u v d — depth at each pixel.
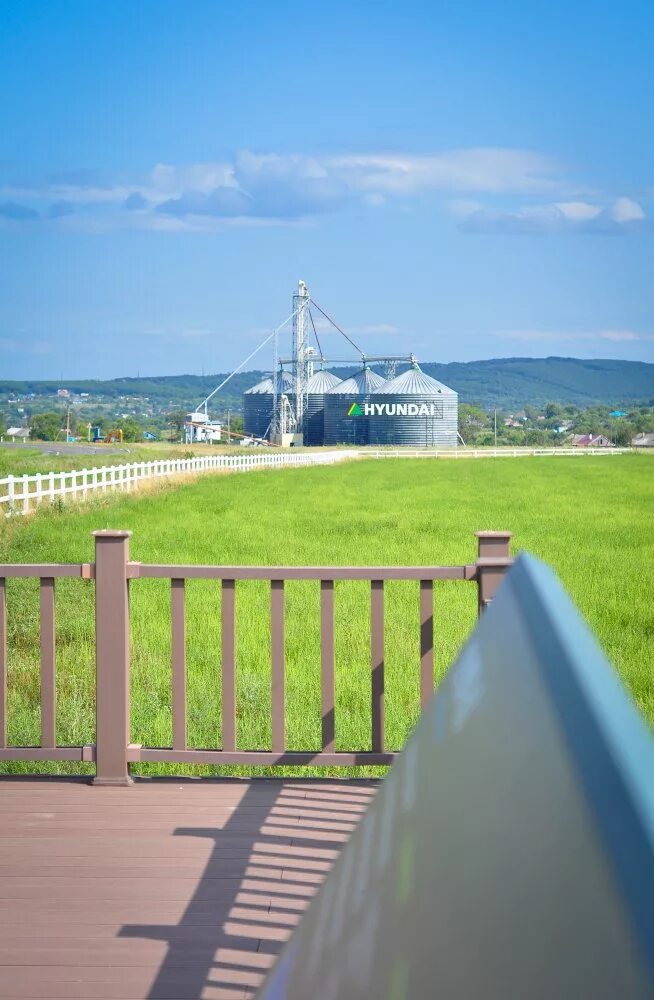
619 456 81.31
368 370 168.62
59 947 3.23
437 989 0.36
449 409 161.12
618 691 0.40
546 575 0.59
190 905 3.54
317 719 6.74
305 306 171.25
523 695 0.46
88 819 4.39
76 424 178.00
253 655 8.79
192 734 6.39
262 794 4.72
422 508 27.16
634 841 0.30
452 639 9.59
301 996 0.49
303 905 3.54
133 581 12.87
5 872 3.82
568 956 0.30
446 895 0.41
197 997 2.93
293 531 20.08
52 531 18.44
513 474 49.53
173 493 31.17
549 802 0.36
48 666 4.91
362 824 0.59
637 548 18.19
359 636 9.75
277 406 171.88
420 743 0.58
